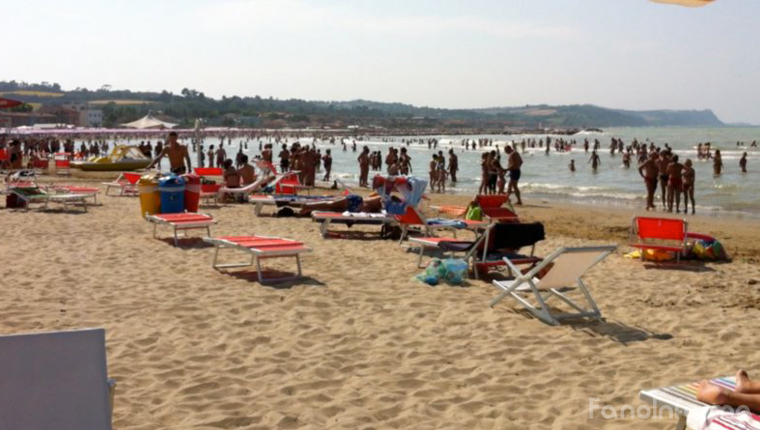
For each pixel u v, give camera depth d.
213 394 5.11
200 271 9.36
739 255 12.27
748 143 88.81
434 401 5.08
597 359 6.11
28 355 2.78
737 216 20.42
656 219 11.20
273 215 16.44
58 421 2.77
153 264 9.79
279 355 6.04
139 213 16.02
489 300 8.14
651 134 174.00
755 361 6.08
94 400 2.82
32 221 14.25
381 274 9.48
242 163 20.86
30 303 7.52
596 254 7.25
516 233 9.04
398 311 7.55
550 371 5.78
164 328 6.71
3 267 9.42
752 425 3.43
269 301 7.81
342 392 5.22
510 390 5.34
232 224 14.61
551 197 26.41
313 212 13.41
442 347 6.36
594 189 29.42
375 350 6.23
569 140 130.00
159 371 5.56
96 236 12.29
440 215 17.25
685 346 6.55
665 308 8.00
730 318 7.55
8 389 2.74
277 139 134.25
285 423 4.62
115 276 8.95
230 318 7.12
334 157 68.31
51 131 83.12
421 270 9.80
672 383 5.52
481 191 24.94
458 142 124.62
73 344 2.84
